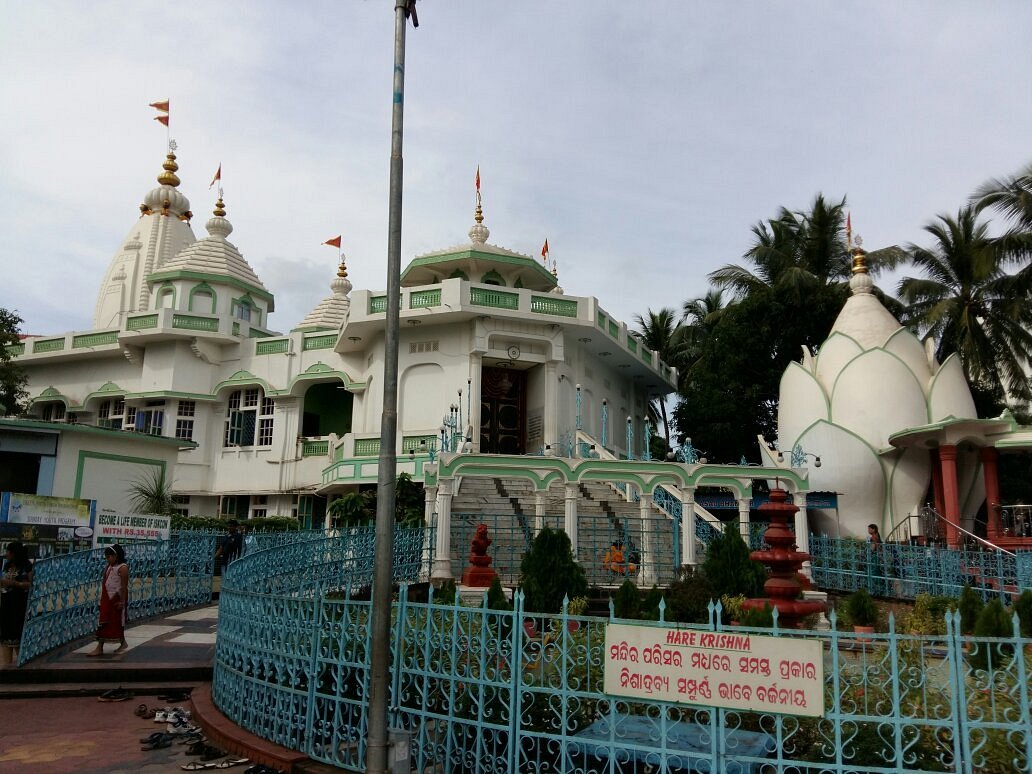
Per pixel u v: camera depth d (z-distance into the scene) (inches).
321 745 266.1
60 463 946.7
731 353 1216.2
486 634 245.8
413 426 1090.1
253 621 311.6
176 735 314.0
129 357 1417.3
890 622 208.2
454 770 251.4
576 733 245.6
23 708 369.4
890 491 960.9
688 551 775.1
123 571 472.1
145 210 1772.9
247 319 1518.2
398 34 275.7
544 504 742.5
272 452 1331.2
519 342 1087.0
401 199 266.1
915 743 209.2
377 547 245.8
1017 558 637.3
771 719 241.4
